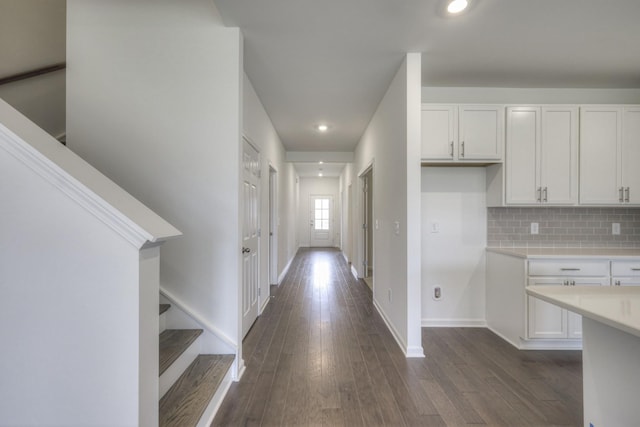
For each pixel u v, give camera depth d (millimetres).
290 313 3635
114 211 1013
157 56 2176
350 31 2193
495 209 3164
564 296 1330
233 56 2164
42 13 2520
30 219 1036
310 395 1962
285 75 2877
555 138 2850
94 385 1045
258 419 1732
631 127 2846
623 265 2561
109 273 1031
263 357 2492
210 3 2100
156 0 2090
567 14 1985
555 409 1823
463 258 3191
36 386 1055
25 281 1044
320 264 7285
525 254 2621
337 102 3557
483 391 2010
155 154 2174
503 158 2850
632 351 1139
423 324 3191
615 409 1198
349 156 6246
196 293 2176
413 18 2039
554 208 3129
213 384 1772
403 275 2639
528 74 2834
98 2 2119
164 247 2174
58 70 2568
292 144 5660
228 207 2172
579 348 2631
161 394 1635
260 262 3629
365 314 3607
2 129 1012
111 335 1037
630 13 1971
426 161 2842
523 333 2605
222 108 2174
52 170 1019
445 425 1681
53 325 1045
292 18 2049
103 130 2176
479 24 2102
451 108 2830
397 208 2840
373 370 2281
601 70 2758
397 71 2791
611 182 2838
